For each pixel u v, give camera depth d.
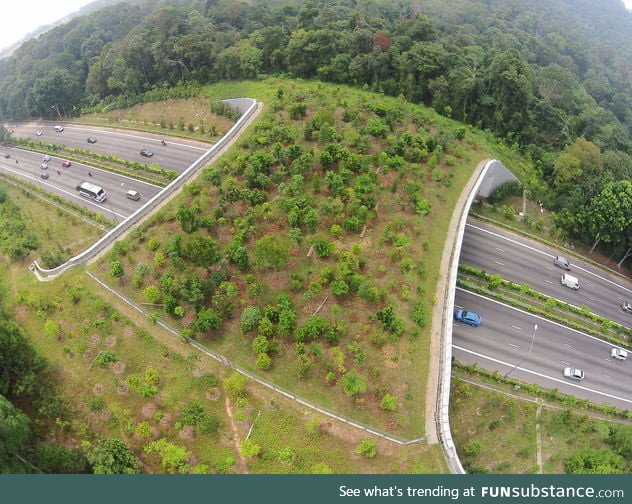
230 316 53.72
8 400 47.19
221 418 47.22
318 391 48.06
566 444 56.06
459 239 65.75
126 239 64.00
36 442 46.16
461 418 56.34
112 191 88.50
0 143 115.06
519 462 53.81
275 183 69.06
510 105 99.75
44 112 129.50
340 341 51.28
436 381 50.31
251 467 44.09
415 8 155.75
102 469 41.81
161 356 51.47
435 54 100.62
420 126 86.81
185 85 113.69
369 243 61.47
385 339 50.94
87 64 135.62
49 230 77.62
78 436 47.53
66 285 60.34
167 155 97.25
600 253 87.19
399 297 56.03
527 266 78.88
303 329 50.09
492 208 86.56
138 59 117.50
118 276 57.75
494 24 170.75
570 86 112.69
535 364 64.50
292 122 84.38
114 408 47.75
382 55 100.06
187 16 129.25
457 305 70.00
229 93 105.38
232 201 65.69
